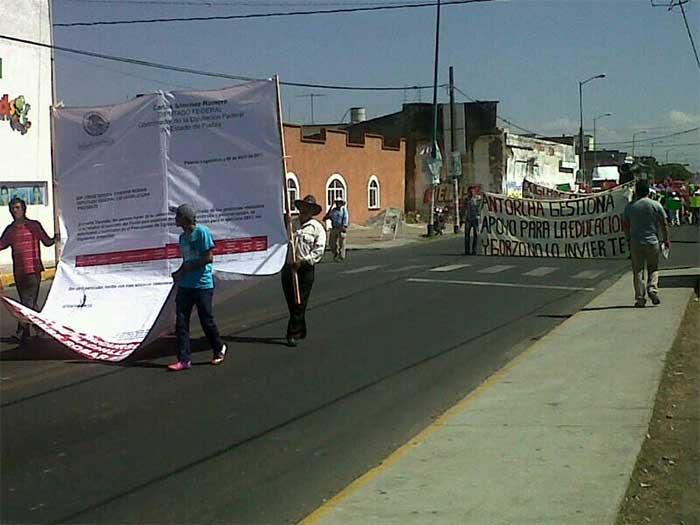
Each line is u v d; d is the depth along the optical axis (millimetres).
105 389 8906
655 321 12055
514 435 6820
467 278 19766
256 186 11070
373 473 6031
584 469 5938
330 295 16625
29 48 24719
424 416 7762
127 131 11594
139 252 11641
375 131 62094
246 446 6887
